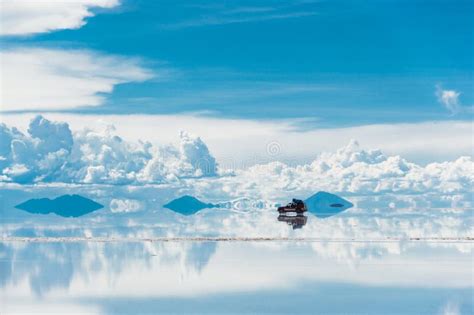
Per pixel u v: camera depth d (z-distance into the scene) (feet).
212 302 213.05
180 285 241.55
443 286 238.27
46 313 200.23
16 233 463.01
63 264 291.79
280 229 504.02
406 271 271.90
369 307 205.67
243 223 589.32
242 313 199.11
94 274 265.13
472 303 210.38
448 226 540.11
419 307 205.67
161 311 201.67
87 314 198.90
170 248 354.54
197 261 301.63
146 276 260.83
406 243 380.78
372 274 264.72
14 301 215.51
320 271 272.51
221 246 364.38
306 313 199.11
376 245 369.50
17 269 277.64
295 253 331.36
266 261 301.63
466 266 284.82
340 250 344.49
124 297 221.05
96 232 471.62
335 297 220.23
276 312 200.23
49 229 508.94
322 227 527.81
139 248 354.13
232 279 254.06
